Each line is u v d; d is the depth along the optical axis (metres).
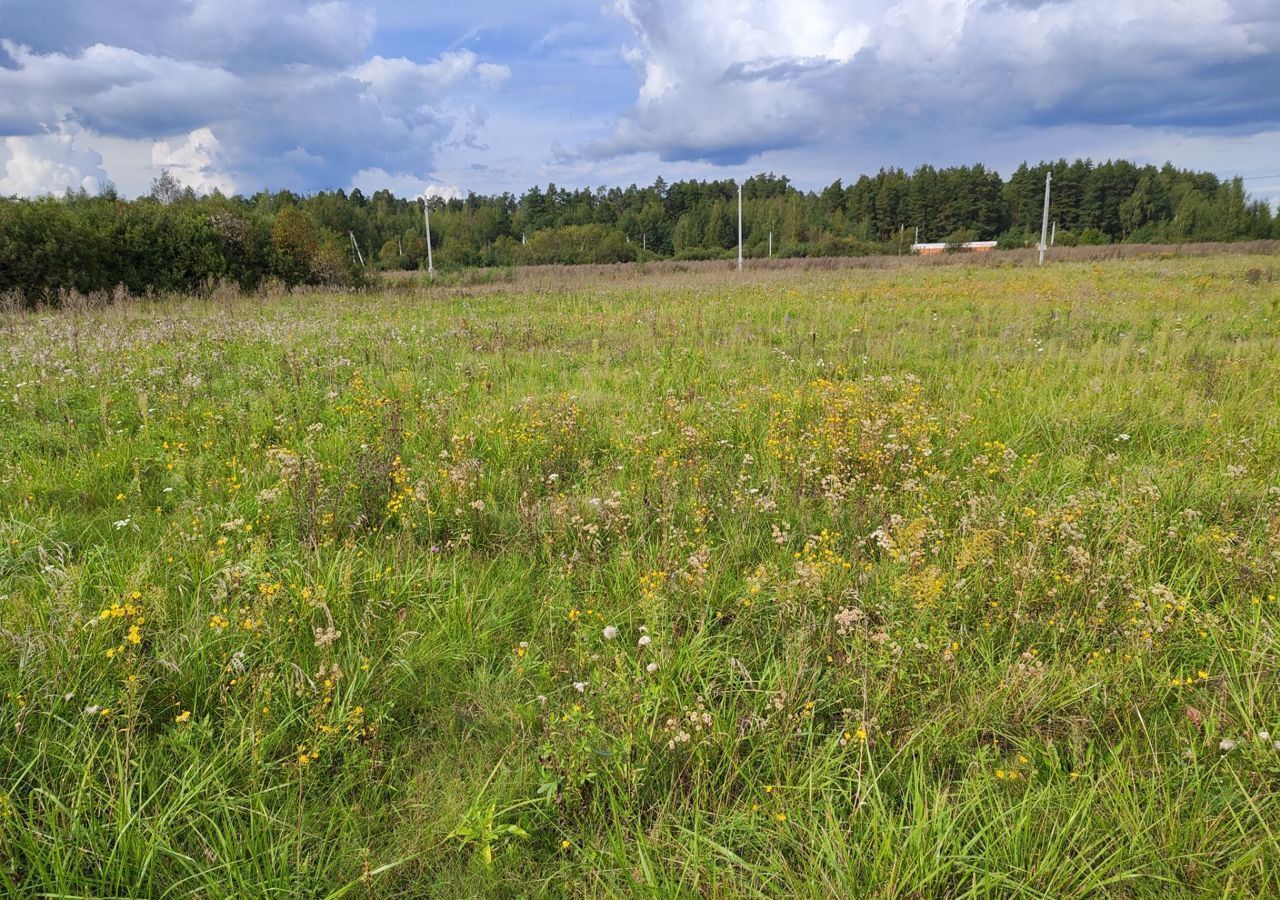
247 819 2.29
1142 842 2.12
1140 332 10.41
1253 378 7.17
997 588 3.35
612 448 5.59
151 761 2.39
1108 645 3.00
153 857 2.05
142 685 2.63
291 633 2.99
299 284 21.47
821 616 3.23
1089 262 30.19
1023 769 2.46
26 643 2.64
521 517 4.13
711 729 2.58
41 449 5.39
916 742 2.54
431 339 10.55
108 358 8.40
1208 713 2.63
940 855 2.07
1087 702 2.71
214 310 15.24
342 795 2.32
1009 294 15.45
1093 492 4.27
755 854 2.20
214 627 2.90
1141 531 3.81
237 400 6.67
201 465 4.92
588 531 3.88
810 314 12.77
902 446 5.05
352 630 3.09
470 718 2.72
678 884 2.04
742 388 7.37
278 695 2.66
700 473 4.87
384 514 4.30
